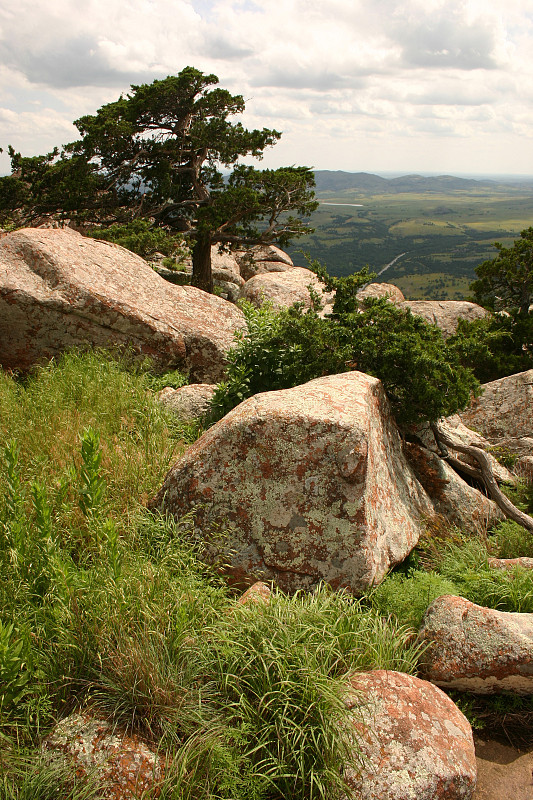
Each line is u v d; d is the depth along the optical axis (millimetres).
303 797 3143
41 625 3666
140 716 3328
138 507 5148
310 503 4695
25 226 24125
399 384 6914
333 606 4191
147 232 19172
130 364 9414
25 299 8805
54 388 7605
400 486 5914
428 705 3574
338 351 6965
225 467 4922
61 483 4758
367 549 4629
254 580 4723
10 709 3307
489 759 3715
